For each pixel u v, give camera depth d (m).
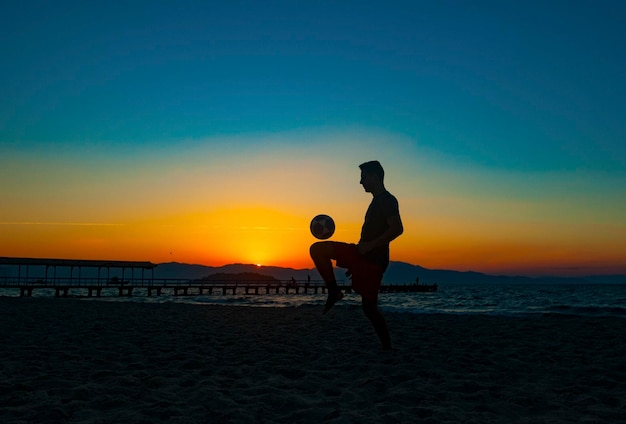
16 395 3.85
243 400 3.74
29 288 39.62
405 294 74.00
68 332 8.52
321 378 4.66
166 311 14.49
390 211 5.16
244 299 42.69
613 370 5.39
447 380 4.62
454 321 11.81
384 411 3.53
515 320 12.20
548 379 4.85
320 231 5.35
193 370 5.10
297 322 11.09
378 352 6.21
